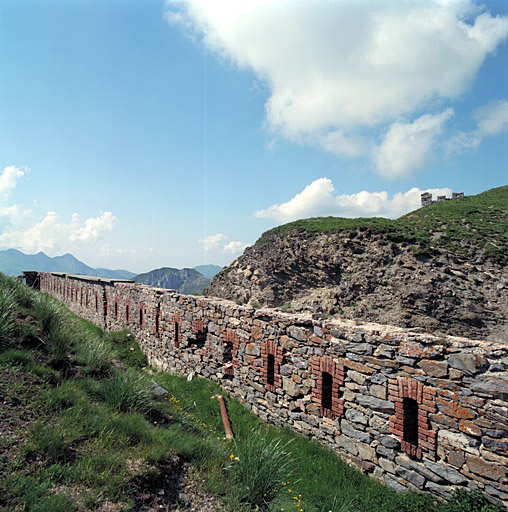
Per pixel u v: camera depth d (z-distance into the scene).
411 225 28.59
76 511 3.63
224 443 6.75
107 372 7.30
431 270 21.67
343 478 6.46
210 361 11.53
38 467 4.02
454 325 18.81
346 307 22.44
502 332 17.94
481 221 29.30
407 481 6.02
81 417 5.14
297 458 7.00
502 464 4.95
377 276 22.62
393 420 6.29
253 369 9.64
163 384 10.95
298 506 5.17
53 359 6.54
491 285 20.59
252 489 4.75
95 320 23.33
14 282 9.42
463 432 5.37
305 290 26.80
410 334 6.19
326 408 7.59
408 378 6.10
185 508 4.27
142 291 16.62
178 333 13.39
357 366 6.90
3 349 6.13
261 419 9.19
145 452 4.88
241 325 10.16
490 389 5.11
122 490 4.12
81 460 4.36
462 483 5.35
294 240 29.41
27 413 4.85
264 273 29.16
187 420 7.14
